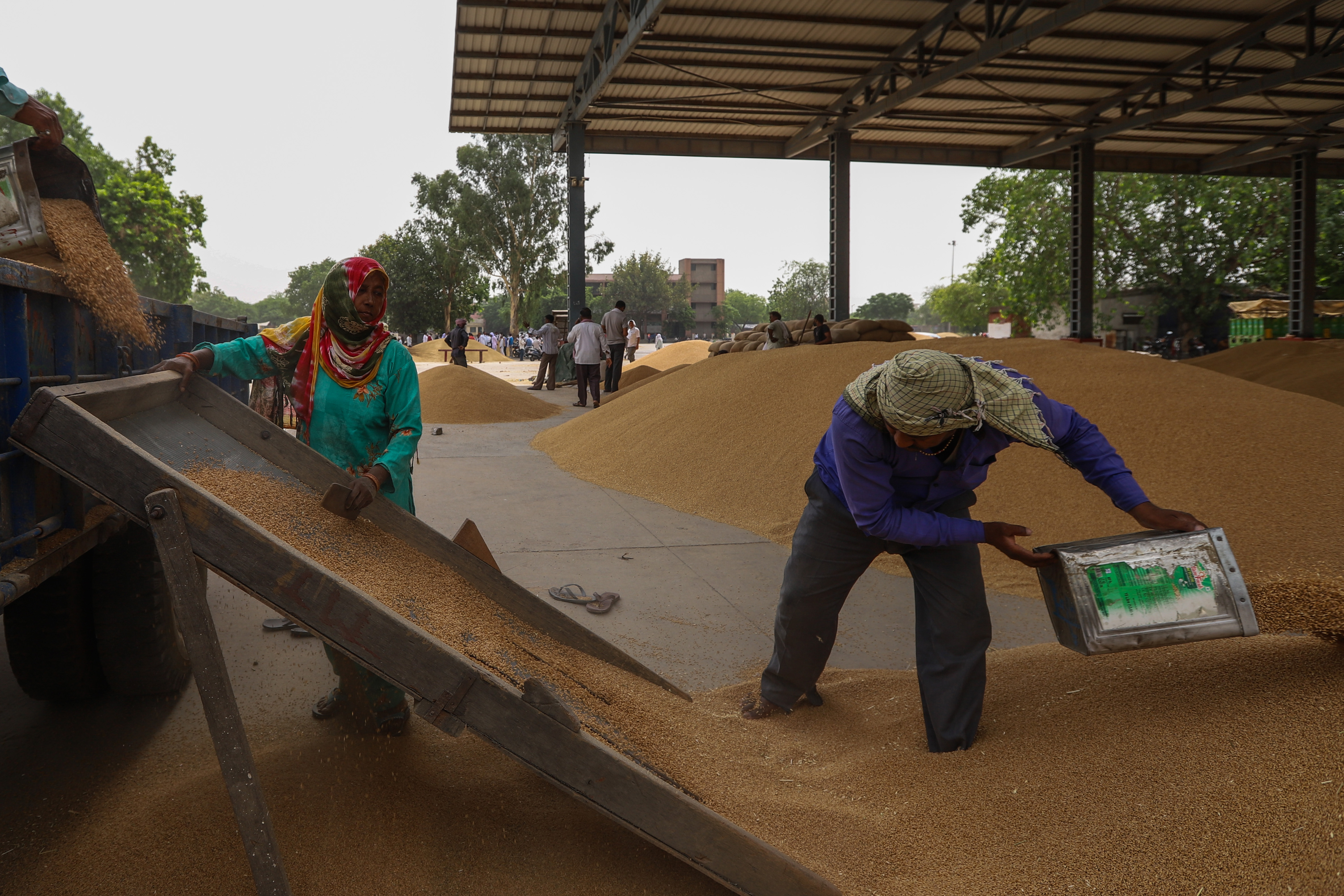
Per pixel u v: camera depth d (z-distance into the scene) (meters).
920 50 16.33
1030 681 3.01
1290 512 4.57
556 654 2.80
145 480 1.79
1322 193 31.83
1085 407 6.02
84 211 2.79
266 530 2.33
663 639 4.05
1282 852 1.83
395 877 2.05
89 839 2.20
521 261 53.88
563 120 20.53
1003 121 21.00
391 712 2.82
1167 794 2.12
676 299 99.69
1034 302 36.94
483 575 2.96
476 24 16.45
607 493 7.56
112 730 3.01
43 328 2.27
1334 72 17.78
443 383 14.15
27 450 1.78
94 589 3.06
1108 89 19.08
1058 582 2.39
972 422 2.36
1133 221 34.78
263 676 3.49
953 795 2.43
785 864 1.98
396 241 55.66
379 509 2.91
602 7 15.82
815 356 8.61
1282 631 2.33
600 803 1.94
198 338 4.11
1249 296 36.50
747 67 17.38
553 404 16.27
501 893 2.05
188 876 2.03
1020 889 2.03
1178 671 2.68
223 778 2.42
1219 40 16.47
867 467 2.53
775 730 3.07
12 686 3.41
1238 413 5.66
